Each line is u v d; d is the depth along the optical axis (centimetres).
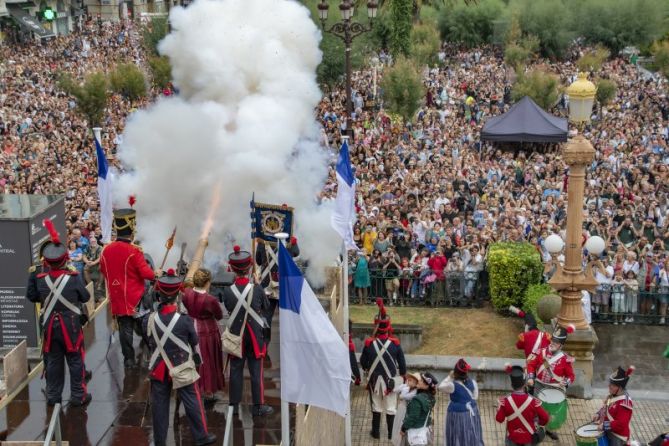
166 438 1459
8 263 2073
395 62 6188
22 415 1570
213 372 1600
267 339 1681
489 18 9588
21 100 5550
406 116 5078
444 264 2888
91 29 9950
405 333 2559
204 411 1567
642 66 8994
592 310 2775
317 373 1280
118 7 11575
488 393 2300
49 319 1559
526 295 2662
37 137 4556
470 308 2859
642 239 2914
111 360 1814
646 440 2020
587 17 9512
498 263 2705
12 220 2048
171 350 1412
